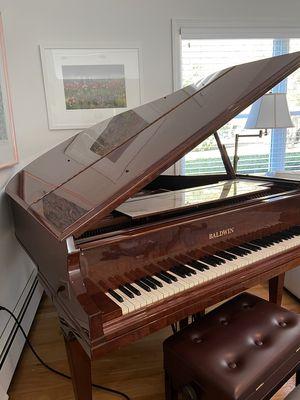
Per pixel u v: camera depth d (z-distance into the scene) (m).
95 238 1.04
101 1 2.44
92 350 0.90
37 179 1.63
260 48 2.86
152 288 1.06
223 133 3.04
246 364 1.03
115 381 1.56
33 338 1.91
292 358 1.10
